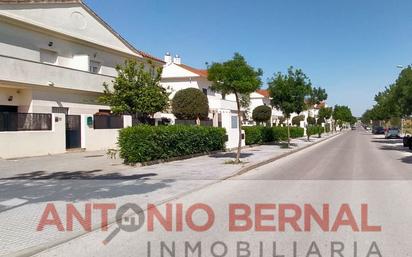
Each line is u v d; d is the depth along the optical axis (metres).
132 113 26.73
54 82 24.28
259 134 33.19
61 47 26.84
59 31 26.05
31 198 9.45
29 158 18.97
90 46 29.33
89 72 27.25
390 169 16.48
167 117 37.78
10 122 19.02
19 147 19.20
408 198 9.77
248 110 54.09
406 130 62.50
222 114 26.56
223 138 24.81
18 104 23.31
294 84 30.91
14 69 21.55
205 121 31.97
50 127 21.12
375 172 15.39
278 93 30.89
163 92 27.66
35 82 22.91
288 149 27.89
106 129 25.08
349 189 11.15
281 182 12.62
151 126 17.03
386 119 75.88
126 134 16.08
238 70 17.58
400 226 7.07
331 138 56.34
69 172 14.26
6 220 7.37
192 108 33.66
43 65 23.52
